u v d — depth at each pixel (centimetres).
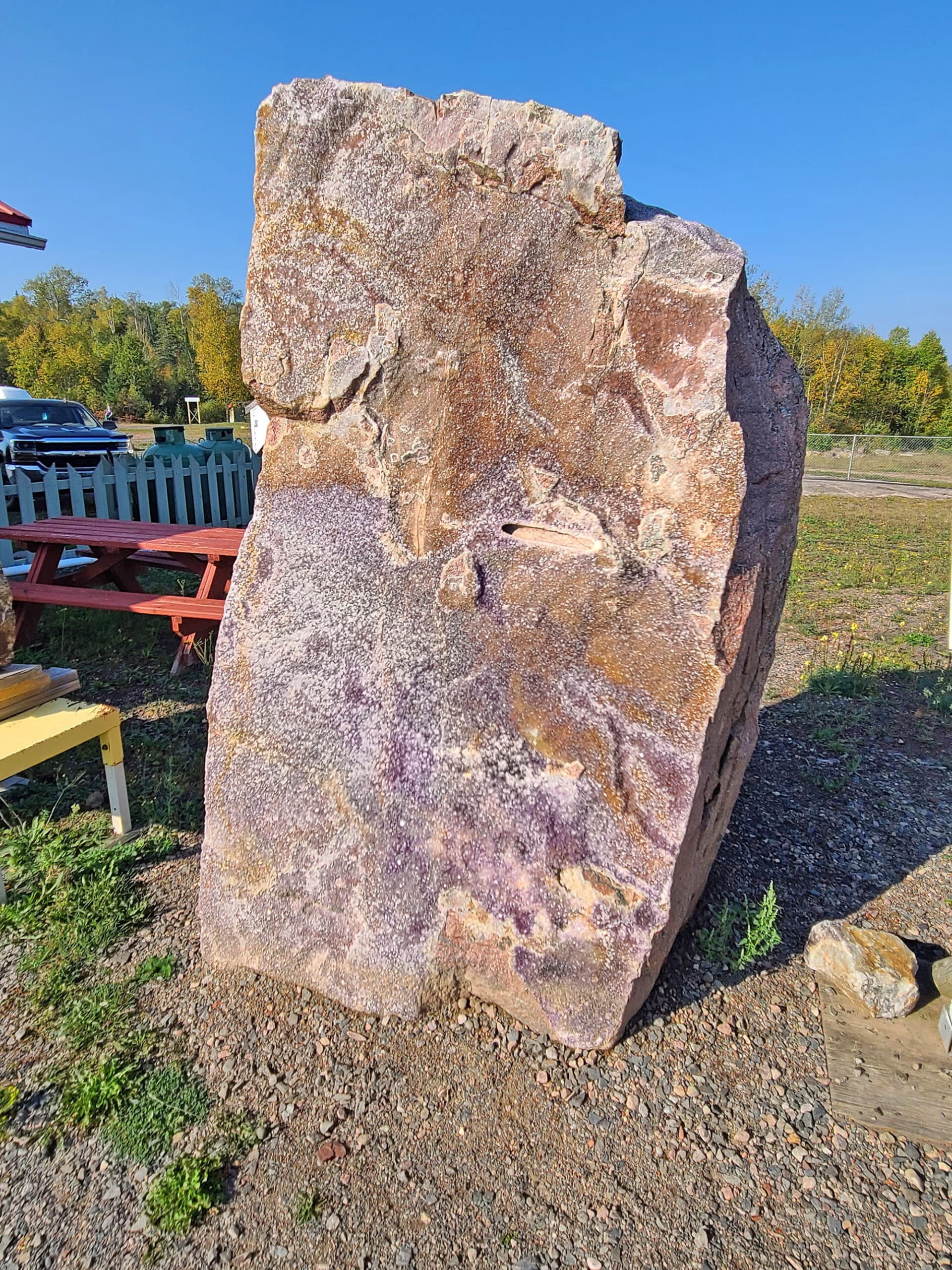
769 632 196
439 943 184
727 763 196
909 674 451
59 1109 167
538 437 166
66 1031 185
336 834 189
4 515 564
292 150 171
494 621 173
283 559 190
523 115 153
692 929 222
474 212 159
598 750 167
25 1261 140
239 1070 176
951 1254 143
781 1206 151
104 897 228
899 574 751
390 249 167
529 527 170
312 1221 147
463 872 180
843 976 201
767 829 279
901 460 2167
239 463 812
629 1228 147
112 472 665
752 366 171
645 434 158
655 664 162
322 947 193
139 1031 185
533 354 163
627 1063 179
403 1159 158
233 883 200
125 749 330
